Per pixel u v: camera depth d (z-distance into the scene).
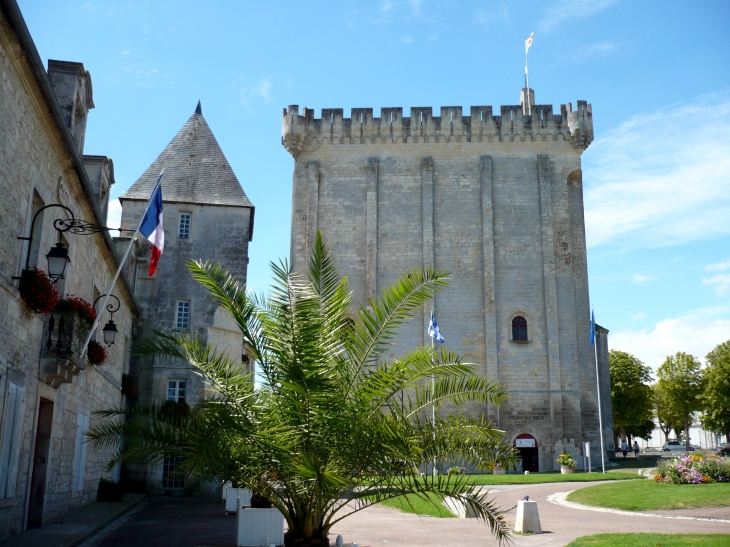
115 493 27.30
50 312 17.31
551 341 45.94
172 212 37.41
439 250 47.81
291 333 10.76
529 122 49.50
